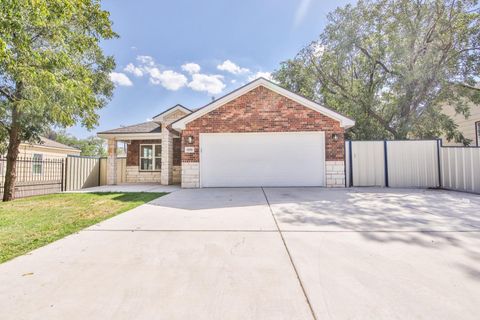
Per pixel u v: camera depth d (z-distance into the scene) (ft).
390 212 18.84
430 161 34.96
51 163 37.70
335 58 53.16
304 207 20.92
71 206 22.77
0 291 7.87
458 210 19.47
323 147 35.14
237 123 35.76
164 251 11.18
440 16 41.39
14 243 12.26
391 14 45.11
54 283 8.36
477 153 29.40
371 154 35.70
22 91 23.99
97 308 6.99
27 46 19.44
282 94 35.40
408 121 47.21
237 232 13.96
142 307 7.04
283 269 9.32
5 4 16.14
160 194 29.53
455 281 8.34
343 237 12.97
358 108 51.37
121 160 50.65
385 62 49.11
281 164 35.68
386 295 7.55
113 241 12.55
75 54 26.81
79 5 22.11
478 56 40.14
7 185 28.66
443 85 42.68
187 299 7.42
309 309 6.92
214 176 36.11
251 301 7.31
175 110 44.01
